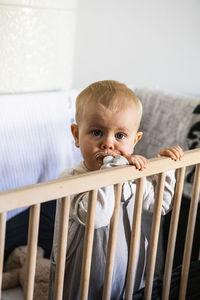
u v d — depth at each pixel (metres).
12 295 1.33
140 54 2.02
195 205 1.07
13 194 0.70
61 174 1.04
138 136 1.09
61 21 1.69
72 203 0.93
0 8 1.49
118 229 1.01
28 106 1.54
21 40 1.58
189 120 1.69
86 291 0.90
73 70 1.93
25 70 1.62
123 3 1.98
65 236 0.82
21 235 1.52
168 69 1.98
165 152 0.96
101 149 0.99
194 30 1.88
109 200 0.90
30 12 1.57
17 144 1.51
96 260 1.01
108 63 2.06
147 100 1.82
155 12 1.95
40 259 1.39
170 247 1.05
